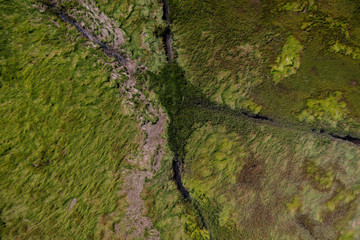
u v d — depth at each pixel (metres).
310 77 8.64
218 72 8.46
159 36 8.12
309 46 8.49
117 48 8.07
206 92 8.51
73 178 8.04
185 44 8.27
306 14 8.31
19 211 7.66
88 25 7.82
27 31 7.37
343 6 8.30
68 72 7.75
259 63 8.52
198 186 8.77
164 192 8.63
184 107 8.49
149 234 8.56
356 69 8.60
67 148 7.93
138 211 8.52
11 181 7.59
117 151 8.29
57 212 7.95
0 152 7.46
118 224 8.38
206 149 8.69
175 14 8.09
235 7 8.18
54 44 7.60
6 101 7.42
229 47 8.36
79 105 7.91
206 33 8.24
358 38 8.44
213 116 8.62
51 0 7.48
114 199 8.36
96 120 8.07
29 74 7.49
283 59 8.52
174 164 8.65
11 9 7.18
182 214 8.73
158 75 8.30
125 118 8.28
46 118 7.70
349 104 8.77
